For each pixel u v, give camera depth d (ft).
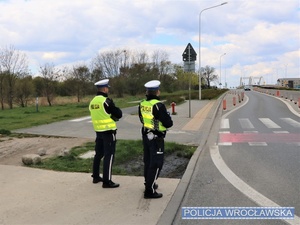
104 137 19.19
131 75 188.03
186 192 18.66
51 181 20.29
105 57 227.81
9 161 27.14
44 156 28.71
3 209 15.66
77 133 43.19
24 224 13.99
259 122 54.24
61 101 132.26
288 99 123.85
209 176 22.06
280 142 34.91
